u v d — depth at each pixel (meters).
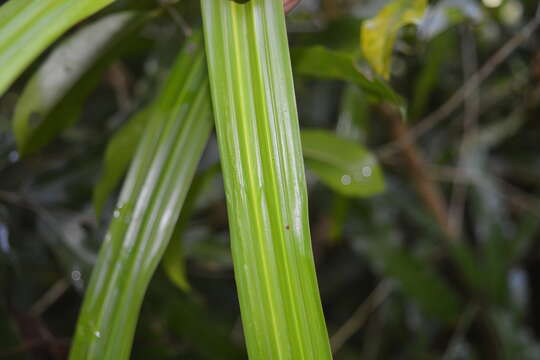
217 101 0.44
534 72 1.17
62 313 1.21
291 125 0.45
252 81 0.45
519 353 1.11
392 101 0.54
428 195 1.17
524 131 1.35
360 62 0.75
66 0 0.43
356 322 1.28
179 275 0.67
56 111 0.64
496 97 1.29
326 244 1.58
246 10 0.45
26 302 0.89
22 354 0.76
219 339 0.95
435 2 0.70
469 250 1.18
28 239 0.87
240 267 0.43
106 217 0.87
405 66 1.16
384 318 1.34
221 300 1.43
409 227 1.48
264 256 0.43
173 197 0.52
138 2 0.58
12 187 0.86
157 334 0.89
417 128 1.11
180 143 0.52
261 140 0.44
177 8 0.62
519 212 1.37
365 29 0.56
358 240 1.18
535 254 1.42
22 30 0.42
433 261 1.44
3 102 1.14
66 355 0.84
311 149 0.70
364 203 1.18
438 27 0.71
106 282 0.50
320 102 1.28
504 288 1.15
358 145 0.70
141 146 0.53
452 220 1.21
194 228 1.01
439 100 1.39
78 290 0.81
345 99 0.96
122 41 0.63
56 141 1.22
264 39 0.45
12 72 0.41
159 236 0.51
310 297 0.43
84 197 0.88
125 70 1.27
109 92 1.33
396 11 0.56
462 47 1.15
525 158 1.36
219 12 0.45
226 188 0.44
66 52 0.58
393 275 1.16
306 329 0.43
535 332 1.48
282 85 0.45
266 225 0.44
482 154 1.24
